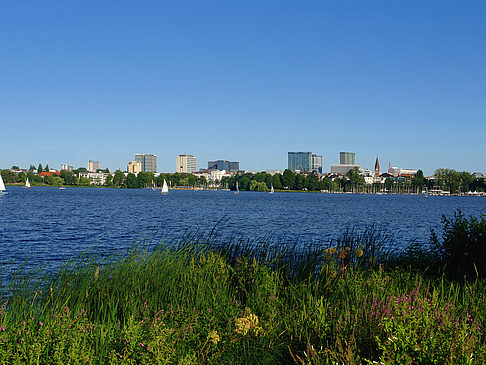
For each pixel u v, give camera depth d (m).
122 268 9.80
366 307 6.97
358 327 6.19
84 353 5.23
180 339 6.21
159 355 5.14
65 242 31.95
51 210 72.12
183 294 8.73
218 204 109.69
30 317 6.89
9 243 31.42
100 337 6.02
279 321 7.19
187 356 5.35
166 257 10.65
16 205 85.56
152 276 9.30
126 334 5.64
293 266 11.27
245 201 134.50
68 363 5.02
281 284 9.66
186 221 53.88
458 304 7.54
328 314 7.17
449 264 11.48
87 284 8.98
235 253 11.99
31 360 5.01
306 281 9.78
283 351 6.20
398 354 4.82
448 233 11.98
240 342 6.29
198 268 9.77
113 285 8.91
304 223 52.44
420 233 39.94
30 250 27.75
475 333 5.76
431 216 72.94
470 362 4.66
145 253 11.32
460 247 11.31
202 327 6.81
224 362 5.89
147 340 5.48
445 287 9.46
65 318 6.29
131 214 65.94
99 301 8.47
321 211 83.00
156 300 8.49
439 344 5.11
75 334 5.52
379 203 142.25
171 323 6.89
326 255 10.02
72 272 9.98
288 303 8.58
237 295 9.23
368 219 62.12
